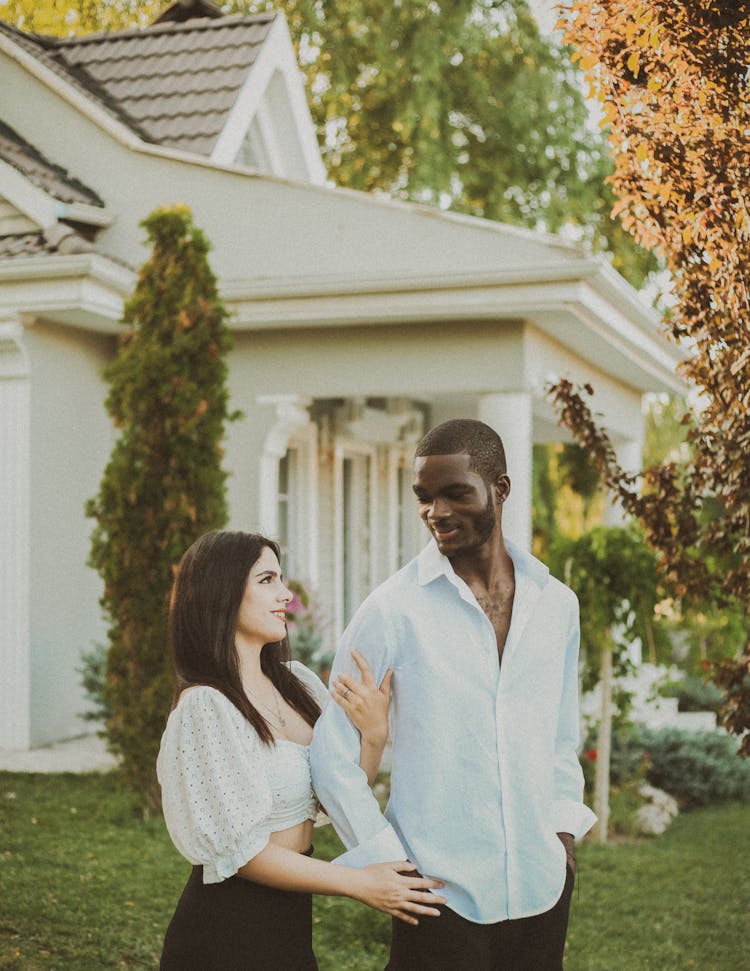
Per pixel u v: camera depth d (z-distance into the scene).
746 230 3.56
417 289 8.12
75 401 9.13
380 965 4.58
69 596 9.06
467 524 2.47
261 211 9.43
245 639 2.56
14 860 5.60
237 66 11.36
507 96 17.19
